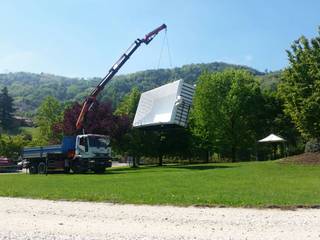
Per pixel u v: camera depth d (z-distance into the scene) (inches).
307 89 1626.5
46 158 1774.1
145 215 518.9
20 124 6097.4
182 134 2315.5
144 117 1596.9
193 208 569.0
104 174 1467.8
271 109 2623.0
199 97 2532.0
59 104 3415.4
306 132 1651.1
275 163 1395.2
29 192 789.9
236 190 760.3
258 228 435.8
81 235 413.4
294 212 533.0
